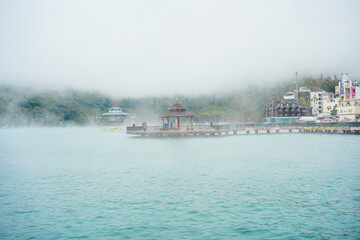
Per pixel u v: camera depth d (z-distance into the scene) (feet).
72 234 61.11
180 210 72.95
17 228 64.34
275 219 66.49
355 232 59.57
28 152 206.18
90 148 227.40
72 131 588.09
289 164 130.72
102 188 94.94
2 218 70.03
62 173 121.80
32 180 108.88
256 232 60.29
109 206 77.10
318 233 59.41
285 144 221.66
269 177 104.99
